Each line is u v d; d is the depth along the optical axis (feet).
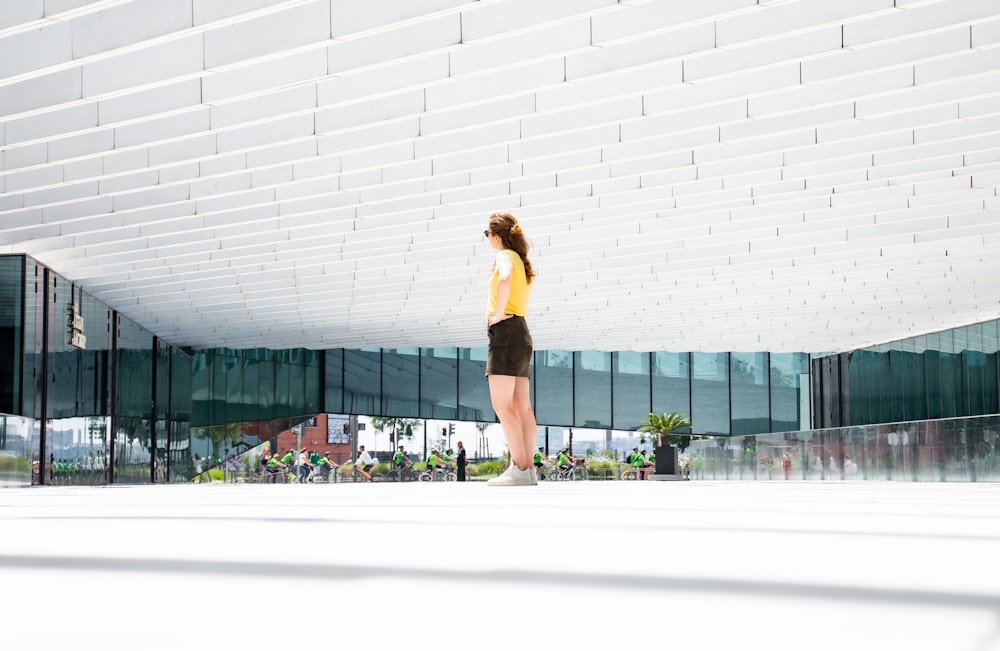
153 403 83.92
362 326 84.28
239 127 33.81
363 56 29.22
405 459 106.73
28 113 32.71
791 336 92.07
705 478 77.20
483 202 45.42
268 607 3.85
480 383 109.40
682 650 2.98
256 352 104.01
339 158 39.34
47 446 54.65
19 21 26.43
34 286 53.62
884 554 5.90
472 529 7.89
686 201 44.93
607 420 109.09
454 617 3.61
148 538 7.16
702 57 29.94
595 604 3.92
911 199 45.29
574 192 43.29
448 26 27.78
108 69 31.09
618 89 31.42
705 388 109.91
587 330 86.07
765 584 4.49
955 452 48.06
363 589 4.36
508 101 33.37
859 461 57.26
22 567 5.25
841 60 29.58
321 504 12.67
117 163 38.70
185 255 54.75
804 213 47.91
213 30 29.25
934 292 69.87
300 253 55.77
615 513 10.16
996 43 27.22
